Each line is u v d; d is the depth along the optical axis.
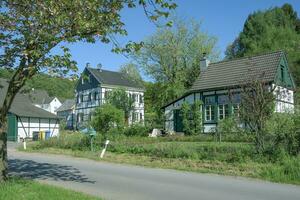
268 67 34.31
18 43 11.02
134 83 67.06
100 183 13.41
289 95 26.92
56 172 16.30
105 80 64.62
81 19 10.53
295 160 15.41
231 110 34.28
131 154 22.48
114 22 11.23
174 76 52.16
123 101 55.00
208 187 12.77
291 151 17.22
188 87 51.84
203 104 36.50
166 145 22.91
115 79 66.25
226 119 22.09
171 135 34.34
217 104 35.53
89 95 65.69
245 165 16.70
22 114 47.38
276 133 17.59
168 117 39.22
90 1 10.66
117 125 31.41
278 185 13.23
